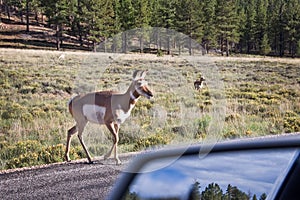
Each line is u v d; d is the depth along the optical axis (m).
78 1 55.66
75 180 8.32
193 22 46.75
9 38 57.47
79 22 55.09
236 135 13.93
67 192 7.66
